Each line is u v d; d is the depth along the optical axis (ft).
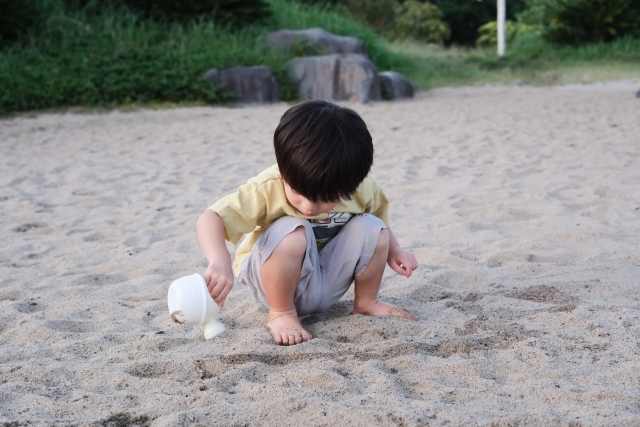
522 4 105.29
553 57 61.16
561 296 9.34
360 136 7.09
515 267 10.85
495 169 20.18
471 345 7.63
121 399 6.56
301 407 6.18
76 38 41.83
